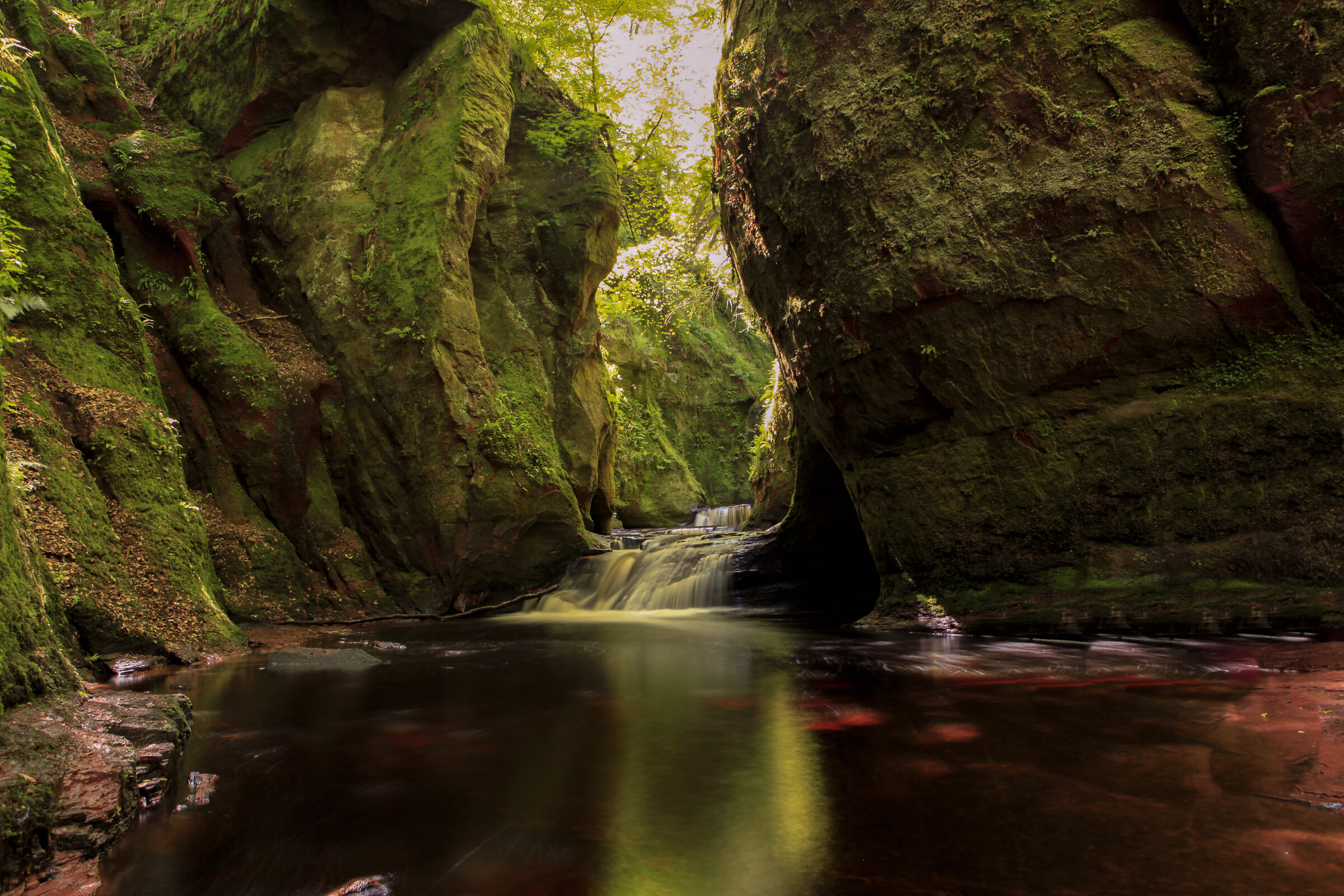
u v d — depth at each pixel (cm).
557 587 1150
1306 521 598
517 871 229
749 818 266
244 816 275
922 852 232
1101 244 671
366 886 217
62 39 1034
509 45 1323
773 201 873
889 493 807
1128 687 447
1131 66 656
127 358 780
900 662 583
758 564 1238
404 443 1068
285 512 995
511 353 1265
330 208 1130
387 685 533
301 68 1174
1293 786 265
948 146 731
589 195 1375
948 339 740
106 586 612
